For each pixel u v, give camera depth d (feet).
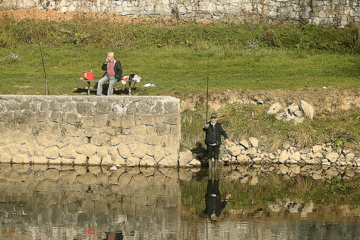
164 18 193.26
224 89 127.65
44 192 83.92
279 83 133.90
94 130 107.86
